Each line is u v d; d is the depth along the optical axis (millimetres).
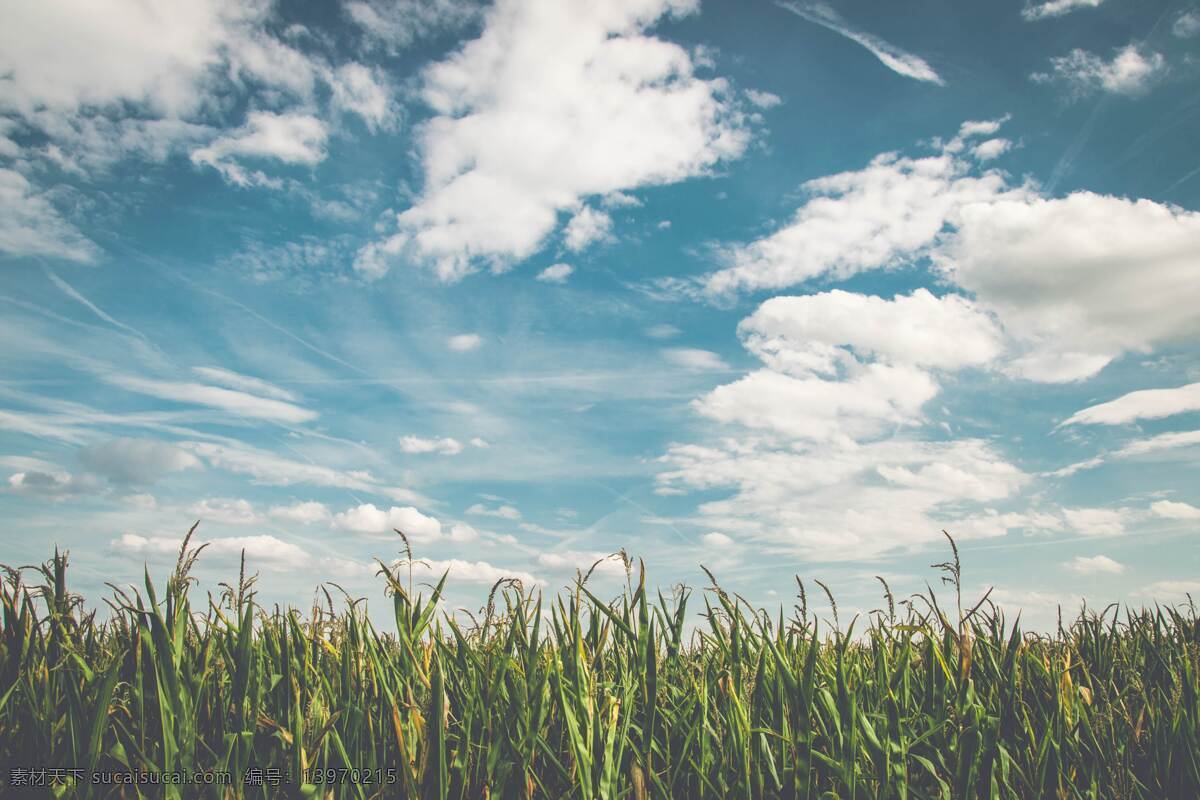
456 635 3375
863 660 4371
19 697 2994
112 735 2965
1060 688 3613
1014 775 3287
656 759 3369
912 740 3264
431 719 2725
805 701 3172
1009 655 3572
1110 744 3471
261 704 3191
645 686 3186
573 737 2836
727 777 3186
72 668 2977
